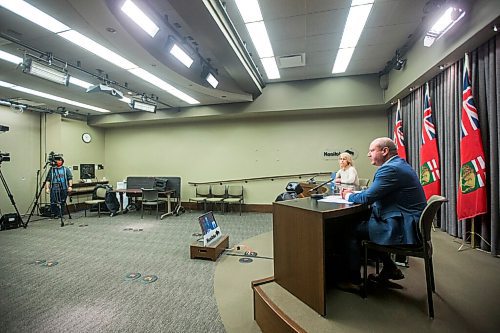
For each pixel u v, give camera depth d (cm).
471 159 291
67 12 272
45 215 624
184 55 363
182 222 556
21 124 659
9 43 340
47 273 290
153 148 767
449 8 267
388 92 516
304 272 173
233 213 657
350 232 203
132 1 254
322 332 143
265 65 493
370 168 606
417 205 180
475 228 302
